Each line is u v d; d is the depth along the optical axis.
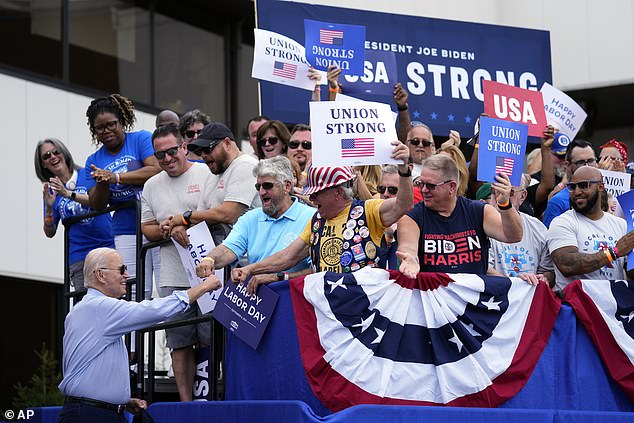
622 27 13.29
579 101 13.83
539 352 6.63
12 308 12.65
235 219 7.50
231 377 6.82
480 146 7.06
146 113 14.34
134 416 7.12
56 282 12.91
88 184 8.59
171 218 7.44
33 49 13.14
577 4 13.50
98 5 13.92
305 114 10.27
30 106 12.97
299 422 6.05
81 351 6.50
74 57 13.58
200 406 6.91
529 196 9.02
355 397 6.19
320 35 8.67
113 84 14.00
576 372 6.79
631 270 7.19
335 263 6.45
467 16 13.46
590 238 7.26
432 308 6.37
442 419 6.16
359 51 8.75
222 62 15.46
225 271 7.12
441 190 6.47
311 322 6.34
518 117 8.55
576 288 6.94
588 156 8.50
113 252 6.73
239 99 15.56
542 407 6.61
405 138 8.93
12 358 12.63
